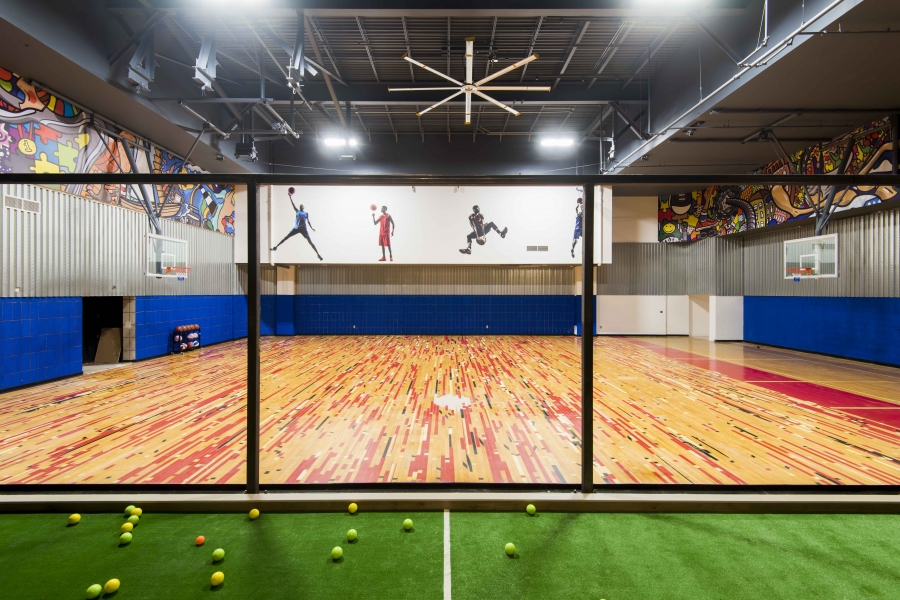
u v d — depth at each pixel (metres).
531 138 11.18
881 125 6.79
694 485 2.34
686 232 11.91
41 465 2.98
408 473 2.85
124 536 1.94
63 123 6.14
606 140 9.95
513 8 5.84
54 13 5.06
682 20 6.48
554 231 10.80
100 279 6.70
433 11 5.87
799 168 8.38
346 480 2.73
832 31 4.59
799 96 6.14
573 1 5.80
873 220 7.47
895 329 7.14
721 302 10.83
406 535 2.01
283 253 10.76
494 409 4.50
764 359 8.02
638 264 12.22
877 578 1.72
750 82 5.73
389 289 12.42
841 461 3.08
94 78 5.71
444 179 2.34
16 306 5.36
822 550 1.90
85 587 1.65
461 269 12.45
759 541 1.97
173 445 3.38
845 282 7.97
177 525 2.09
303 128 10.73
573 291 12.41
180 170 8.79
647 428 3.85
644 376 6.36
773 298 9.77
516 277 12.45
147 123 7.20
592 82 8.36
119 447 3.33
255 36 6.80
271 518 2.16
